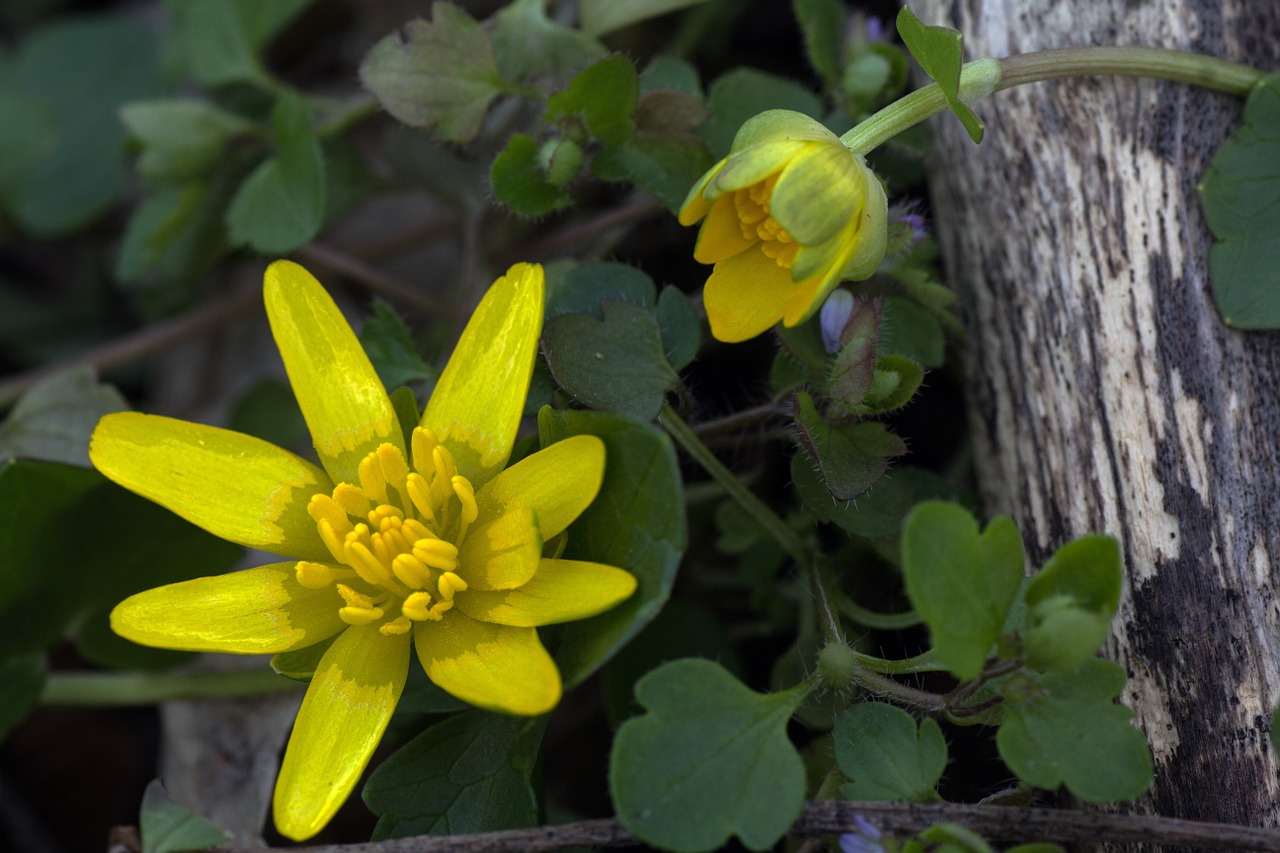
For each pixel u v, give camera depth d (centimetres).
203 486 25
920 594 24
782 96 28
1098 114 27
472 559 25
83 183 35
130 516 28
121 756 31
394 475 25
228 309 32
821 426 26
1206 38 27
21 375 34
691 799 25
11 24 40
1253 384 26
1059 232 27
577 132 27
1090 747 25
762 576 28
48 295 37
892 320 27
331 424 26
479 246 31
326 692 25
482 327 26
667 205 27
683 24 31
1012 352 27
